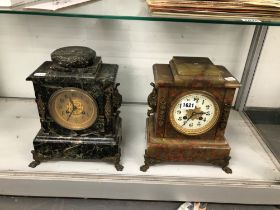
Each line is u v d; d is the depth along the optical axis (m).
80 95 0.83
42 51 1.23
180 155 0.92
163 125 0.88
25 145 1.04
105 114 0.86
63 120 0.88
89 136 0.91
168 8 0.74
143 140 1.09
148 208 0.96
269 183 0.92
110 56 1.24
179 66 0.84
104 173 0.92
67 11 0.78
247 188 0.91
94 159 0.95
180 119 0.88
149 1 0.76
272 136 1.22
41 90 0.82
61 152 0.92
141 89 1.33
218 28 1.18
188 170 0.95
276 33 1.19
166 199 0.95
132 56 1.24
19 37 1.20
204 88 0.82
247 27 1.17
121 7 0.87
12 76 1.30
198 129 0.89
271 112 1.36
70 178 0.90
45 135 0.91
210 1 0.73
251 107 1.38
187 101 0.84
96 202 0.97
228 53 1.24
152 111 0.99
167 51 1.23
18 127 1.14
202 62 0.89
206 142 0.91
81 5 0.86
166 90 0.82
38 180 0.90
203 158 0.92
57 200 0.97
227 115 0.86
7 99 1.36
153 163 0.94
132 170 0.94
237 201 0.95
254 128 1.24
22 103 1.33
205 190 0.92
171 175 0.93
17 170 0.92
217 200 0.95
